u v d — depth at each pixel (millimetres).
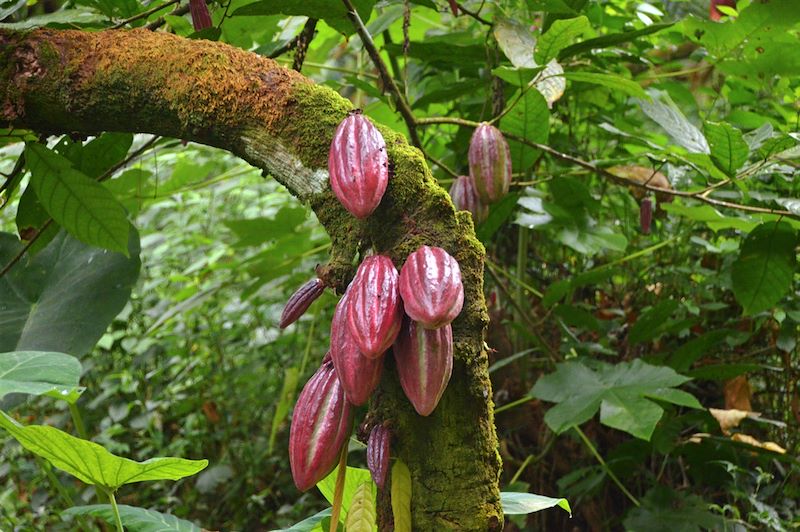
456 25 3713
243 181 4711
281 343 3949
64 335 2463
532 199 2896
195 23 2100
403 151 1607
